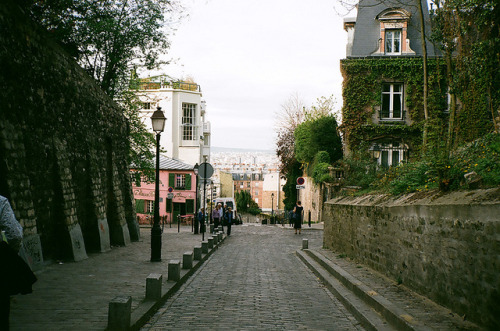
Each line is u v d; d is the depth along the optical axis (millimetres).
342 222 14156
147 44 20906
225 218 30812
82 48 19984
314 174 37031
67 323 5844
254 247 20281
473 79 11273
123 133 20844
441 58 18125
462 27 12070
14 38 9742
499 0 11133
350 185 17344
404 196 9219
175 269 9531
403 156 31672
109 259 13203
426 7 32281
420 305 6770
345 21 36344
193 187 51750
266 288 9820
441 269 6695
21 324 5746
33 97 10789
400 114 31812
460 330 5363
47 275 9805
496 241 5141
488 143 8555
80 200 14484
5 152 9031
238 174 153875
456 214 6211
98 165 16297
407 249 8195
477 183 6355
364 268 10969
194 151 56406
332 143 38125
